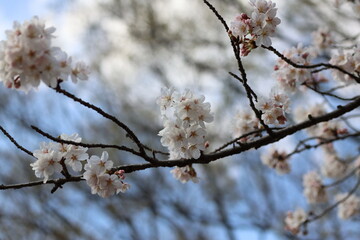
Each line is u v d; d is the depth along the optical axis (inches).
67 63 124.3
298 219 249.8
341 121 232.5
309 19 404.8
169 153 153.9
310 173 254.8
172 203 593.3
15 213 537.0
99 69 585.0
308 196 252.7
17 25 117.7
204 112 144.8
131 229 568.4
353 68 183.9
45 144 143.6
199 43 547.5
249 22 143.3
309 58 183.8
